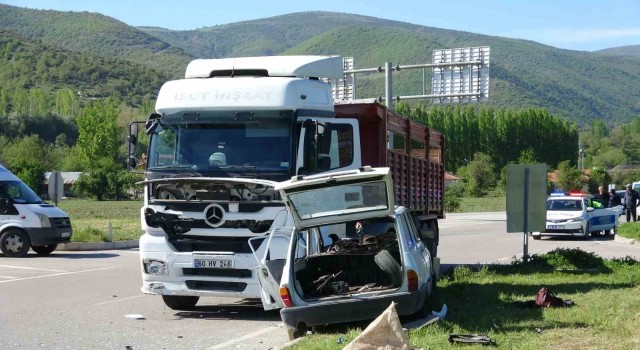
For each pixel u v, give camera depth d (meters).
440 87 41.03
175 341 11.57
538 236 34.19
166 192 13.52
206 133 13.73
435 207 22.67
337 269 12.52
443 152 23.84
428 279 12.53
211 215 13.24
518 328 11.16
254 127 13.62
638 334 10.58
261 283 12.21
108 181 101.75
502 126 151.62
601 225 35.00
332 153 14.16
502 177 123.06
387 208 11.75
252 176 13.33
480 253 26.80
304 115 13.84
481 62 40.22
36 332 12.22
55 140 157.75
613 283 16.27
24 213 25.47
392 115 17.66
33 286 17.88
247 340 11.69
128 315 13.87
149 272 13.47
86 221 48.94
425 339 10.24
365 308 11.27
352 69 40.50
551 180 114.50
